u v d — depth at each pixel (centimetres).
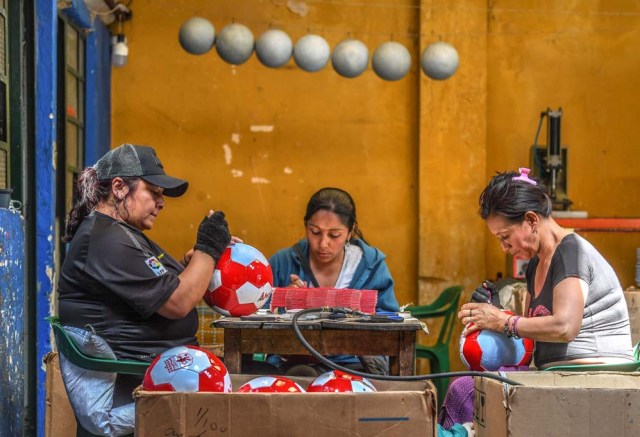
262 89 1066
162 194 489
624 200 1089
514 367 492
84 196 473
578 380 430
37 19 714
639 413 388
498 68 1083
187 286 457
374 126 1075
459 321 1045
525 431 390
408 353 481
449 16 1054
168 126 1058
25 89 710
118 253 452
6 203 600
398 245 1076
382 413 381
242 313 493
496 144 1084
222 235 476
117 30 1051
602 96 1088
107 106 1036
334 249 616
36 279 711
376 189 1076
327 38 1070
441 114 1055
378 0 1070
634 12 1084
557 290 482
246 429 381
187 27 921
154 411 383
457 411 516
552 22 1085
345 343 484
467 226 1056
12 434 585
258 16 1065
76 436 504
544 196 505
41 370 710
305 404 380
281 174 1069
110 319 458
